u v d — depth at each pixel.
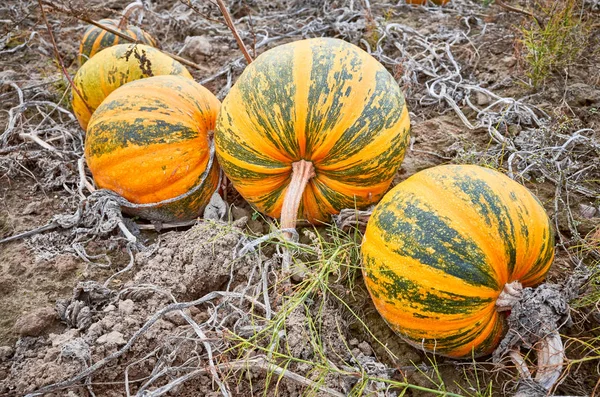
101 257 0.99
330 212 0.95
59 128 1.29
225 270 0.93
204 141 1.00
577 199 1.10
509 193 0.79
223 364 0.80
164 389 0.78
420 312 0.76
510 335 0.78
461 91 1.39
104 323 0.85
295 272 0.86
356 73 0.88
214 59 1.58
